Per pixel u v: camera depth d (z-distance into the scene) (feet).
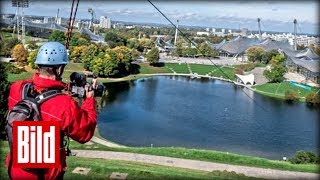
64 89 13.64
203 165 137.39
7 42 361.30
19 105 12.75
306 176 130.52
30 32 578.25
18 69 309.42
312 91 408.26
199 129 247.70
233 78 497.87
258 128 259.80
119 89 392.68
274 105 352.90
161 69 537.65
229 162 143.43
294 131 256.93
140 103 319.88
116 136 220.23
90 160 105.09
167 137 225.56
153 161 138.72
